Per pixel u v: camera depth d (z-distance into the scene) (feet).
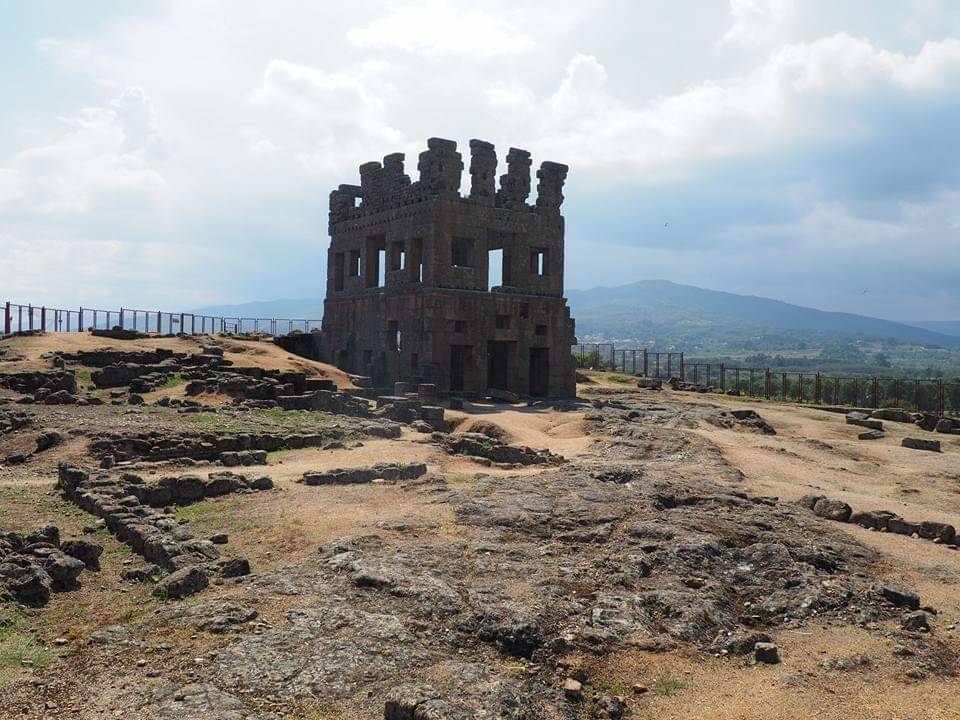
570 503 68.39
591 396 227.20
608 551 56.44
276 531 59.41
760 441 142.10
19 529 60.39
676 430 134.92
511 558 52.95
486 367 202.80
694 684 38.78
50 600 46.03
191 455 93.66
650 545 56.70
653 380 264.31
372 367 213.46
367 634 39.45
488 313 202.59
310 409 137.08
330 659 36.83
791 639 45.29
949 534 70.03
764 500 76.69
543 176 218.18
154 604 45.06
